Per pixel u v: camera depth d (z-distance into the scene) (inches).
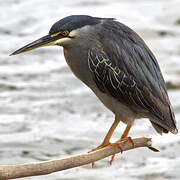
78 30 438.6
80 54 442.9
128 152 603.5
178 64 782.5
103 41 444.1
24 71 776.3
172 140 621.3
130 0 987.9
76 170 571.2
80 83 740.0
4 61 805.9
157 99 446.0
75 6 970.1
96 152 405.4
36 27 905.5
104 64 444.1
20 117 664.4
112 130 448.5
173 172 569.9
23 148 603.5
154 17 921.5
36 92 721.6
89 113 672.4
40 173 374.6
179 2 970.1
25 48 435.8
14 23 921.5
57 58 812.0
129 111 450.0
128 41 446.9
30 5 981.8
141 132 633.0
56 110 677.9
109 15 928.9
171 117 449.7
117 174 566.9
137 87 446.3
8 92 724.7
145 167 579.2
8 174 367.9
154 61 451.8
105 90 451.2
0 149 600.7
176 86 725.3
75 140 617.6
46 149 603.2
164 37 863.1
